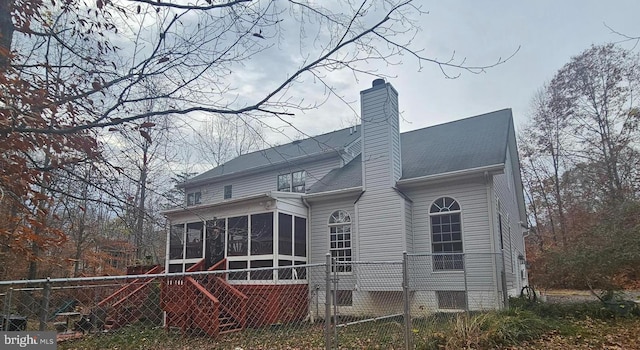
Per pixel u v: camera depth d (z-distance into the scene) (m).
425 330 6.48
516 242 15.57
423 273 10.78
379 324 6.55
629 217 10.90
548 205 27.45
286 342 6.27
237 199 11.90
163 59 2.99
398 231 11.06
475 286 10.09
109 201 3.44
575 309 9.48
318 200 12.89
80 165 3.21
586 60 24.11
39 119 2.74
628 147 21.84
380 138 11.87
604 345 6.59
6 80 2.65
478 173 10.44
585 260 9.91
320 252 12.64
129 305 5.68
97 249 12.45
